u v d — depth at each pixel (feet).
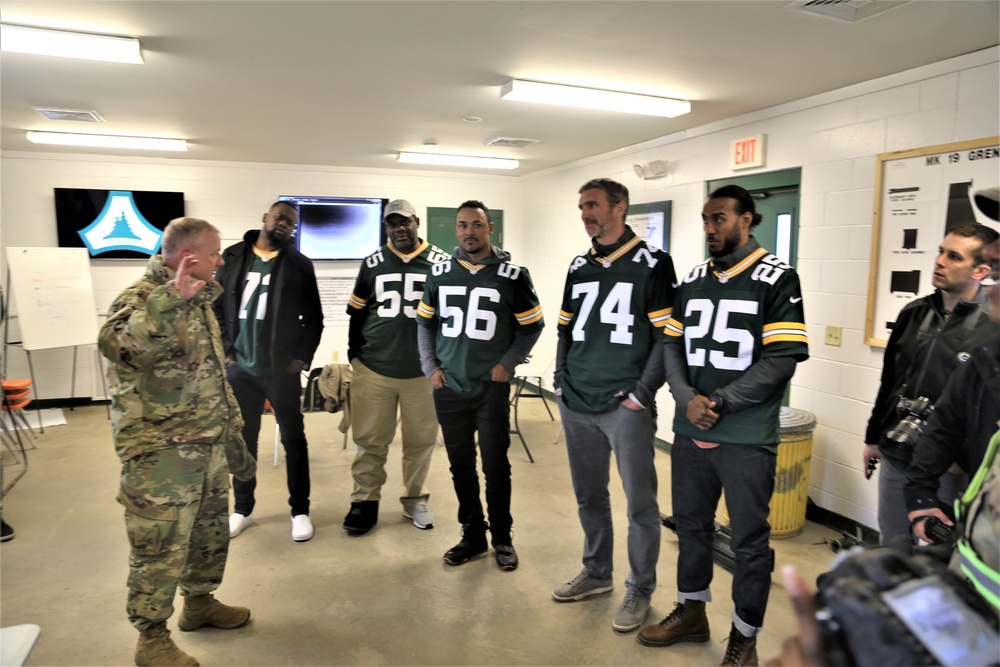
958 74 8.82
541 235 21.74
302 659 7.09
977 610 1.60
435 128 14.24
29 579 8.83
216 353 6.98
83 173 18.78
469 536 9.38
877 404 7.45
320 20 7.68
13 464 13.76
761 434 6.40
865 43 8.32
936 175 9.11
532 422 18.06
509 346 8.88
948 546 2.41
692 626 7.32
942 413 5.01
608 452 8.04
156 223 19.42
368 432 10.25
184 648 7.26
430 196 22.33
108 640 7.42
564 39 8.32
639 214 16.11
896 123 9.72
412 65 9.46
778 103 11.71
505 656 7.15
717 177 13.51
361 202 21.12
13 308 18.39
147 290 6.48
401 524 10.80
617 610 7.88
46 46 8.06
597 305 7.55
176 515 6.46
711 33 8.04
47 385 19.02
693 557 7.16
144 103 11.96
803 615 1.69
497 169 21.49
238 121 13.60
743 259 6.63
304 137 15.51
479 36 8.23
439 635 7.56
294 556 9.58
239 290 9.94
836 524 10.86
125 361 6.06
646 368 7.36
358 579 8.89
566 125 13.84
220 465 7.18
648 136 15.07
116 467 13.64
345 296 21.67
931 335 6.68
